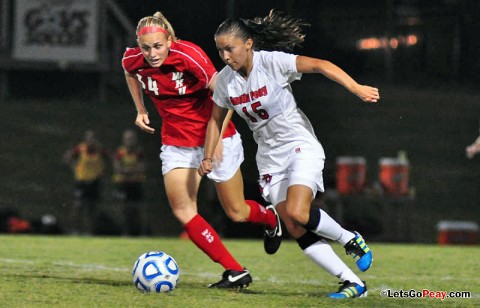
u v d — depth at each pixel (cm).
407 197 5791
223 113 2206
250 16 9981
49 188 8312
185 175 2336
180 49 2278
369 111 10938
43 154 9162
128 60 2330
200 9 10138
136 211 6469
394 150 9656
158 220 7431
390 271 2933
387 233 6225
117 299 2011
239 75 2116
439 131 10281
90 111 10281
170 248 3784
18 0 9481
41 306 1892
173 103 2333
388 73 11838
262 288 2373
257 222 2478
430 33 11819
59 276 2566
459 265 3128
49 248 3616
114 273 2712
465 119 10700
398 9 11756
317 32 11525
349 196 5675
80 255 3353
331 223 2111
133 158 6419
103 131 9781
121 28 9994
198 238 2298
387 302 2059
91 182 6481
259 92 2098
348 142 9850
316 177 2109
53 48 9619
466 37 11812
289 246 4006
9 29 9538
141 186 6431
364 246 2144
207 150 2211
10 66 9544
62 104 10325
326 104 11212
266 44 2134
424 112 10838
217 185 2377
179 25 10162
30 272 2670
